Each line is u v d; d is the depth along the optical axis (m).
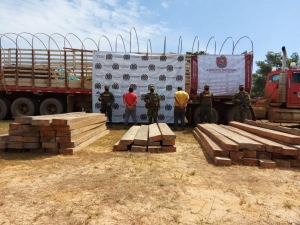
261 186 3.36
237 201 2.86
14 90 10.53
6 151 5.12
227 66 9.91
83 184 3.29
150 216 2.43
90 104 11.12
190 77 10.04
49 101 10.79
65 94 11.04
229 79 9.91
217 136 5.25
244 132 6.20
